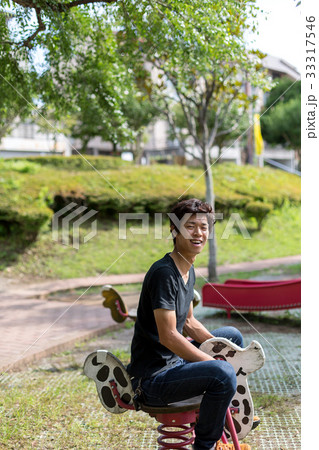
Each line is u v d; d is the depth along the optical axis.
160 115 12.60
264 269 8.89
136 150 14.43
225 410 1.79
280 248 11.09
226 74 5.25
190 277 2.00
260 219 12.02
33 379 3.35
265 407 2.79
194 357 1.83
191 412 1.91
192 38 3.54
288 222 12.83
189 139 17.33
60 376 3.44
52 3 3.32
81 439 2.42
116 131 4.75
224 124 13.17
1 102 2.81
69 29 3.73
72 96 4.38
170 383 1.82
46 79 3.93
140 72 5.97
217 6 3.42
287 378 3.30
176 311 1.89
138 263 6.09
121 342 4.41
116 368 1.97
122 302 4.32
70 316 5.18
